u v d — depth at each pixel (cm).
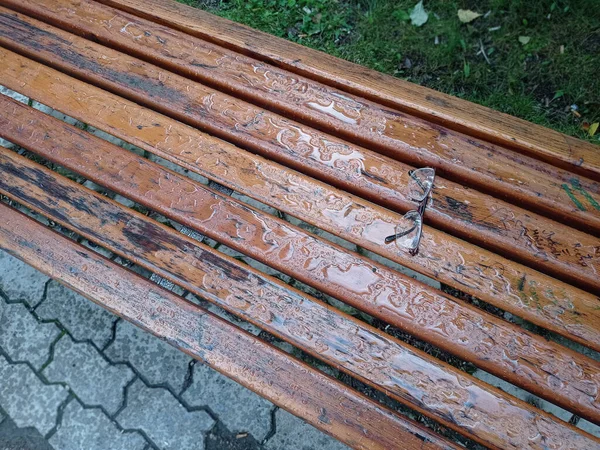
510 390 153
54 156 165
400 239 145
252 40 171
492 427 130
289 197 152
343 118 159
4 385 189
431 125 156
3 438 183
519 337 135
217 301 147
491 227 144
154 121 164
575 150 150
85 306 196
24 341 193
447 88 223
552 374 131
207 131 164
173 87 167
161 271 151
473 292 139
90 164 163
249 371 143
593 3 224
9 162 169
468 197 147
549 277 139
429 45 229
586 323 134
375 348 139
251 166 156
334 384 140
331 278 145
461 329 137
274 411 180
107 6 182
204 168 157
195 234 164
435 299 140
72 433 182
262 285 147
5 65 178
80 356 190
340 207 149
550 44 224
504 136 152
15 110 173
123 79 170
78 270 158
